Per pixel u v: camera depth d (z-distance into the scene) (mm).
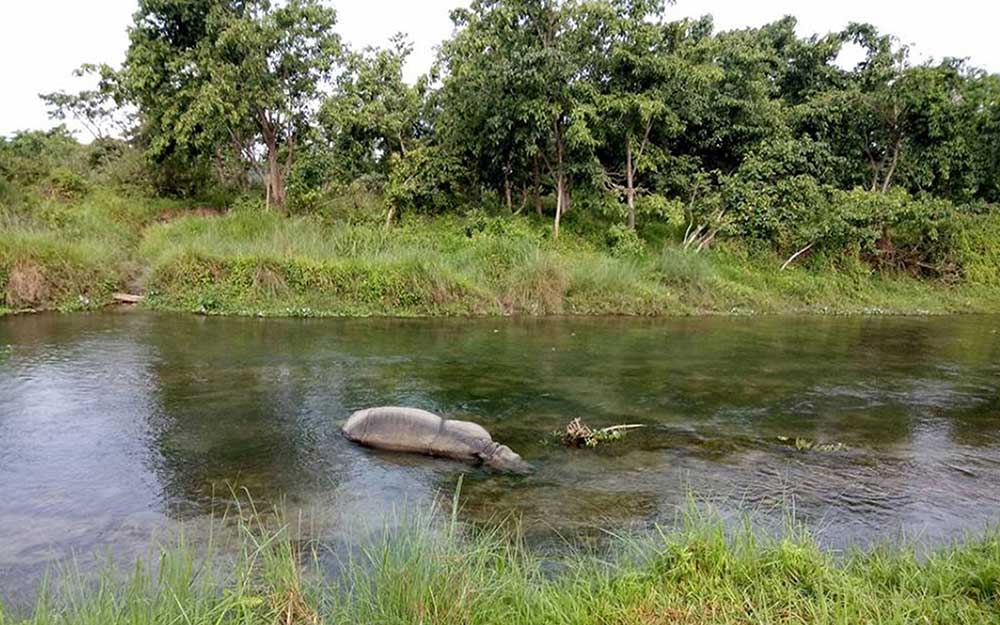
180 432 6559
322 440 6430
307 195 20766
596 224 20500
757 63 20953
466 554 3555
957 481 5691
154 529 4500
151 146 21781
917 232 21812
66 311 13359
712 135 21062
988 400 8594
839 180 22516
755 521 4715
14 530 4453
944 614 3176
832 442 6734
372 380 8789
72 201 20375
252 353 10211
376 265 14945
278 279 14328
